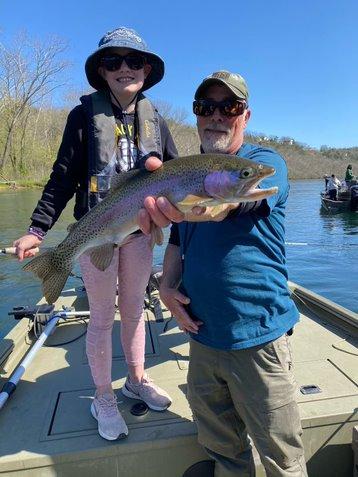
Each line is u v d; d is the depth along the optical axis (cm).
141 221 199
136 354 269
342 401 257
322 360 314
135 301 262
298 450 203
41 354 346
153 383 279
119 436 234
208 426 221
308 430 241
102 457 230
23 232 1473
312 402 256
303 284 997
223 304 202
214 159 190
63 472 229
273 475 201
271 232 206
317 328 371
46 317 382
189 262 217
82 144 259
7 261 1066
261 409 199
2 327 673
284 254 217
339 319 373
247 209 189
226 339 202
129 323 266
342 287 967
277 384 199
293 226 2023
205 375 218
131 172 216
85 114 257
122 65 251
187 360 328
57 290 240
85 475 231
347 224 2069
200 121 240
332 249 1422
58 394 286
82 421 254
